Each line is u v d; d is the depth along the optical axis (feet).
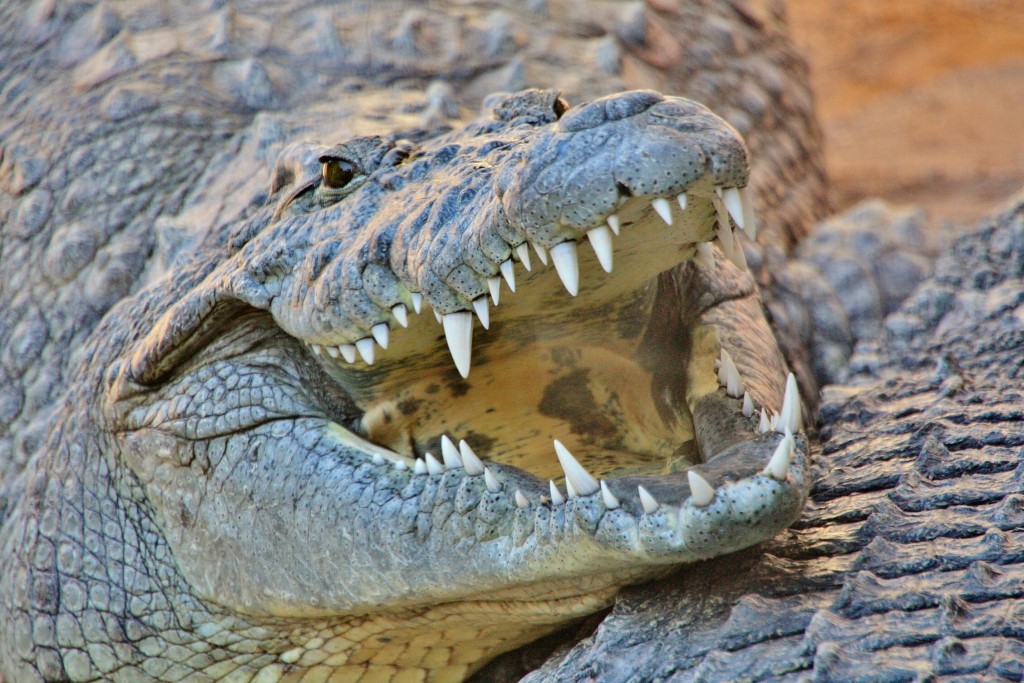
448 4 57.06
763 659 24.38
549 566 26.43
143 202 47.32
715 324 33.83
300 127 46.21
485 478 27.94
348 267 29.71
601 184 24.54
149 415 34.65
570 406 32.94
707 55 63.26
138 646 36.04
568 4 59.41
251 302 32.37
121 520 36.14
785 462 24.18
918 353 43.96
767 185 59.52
